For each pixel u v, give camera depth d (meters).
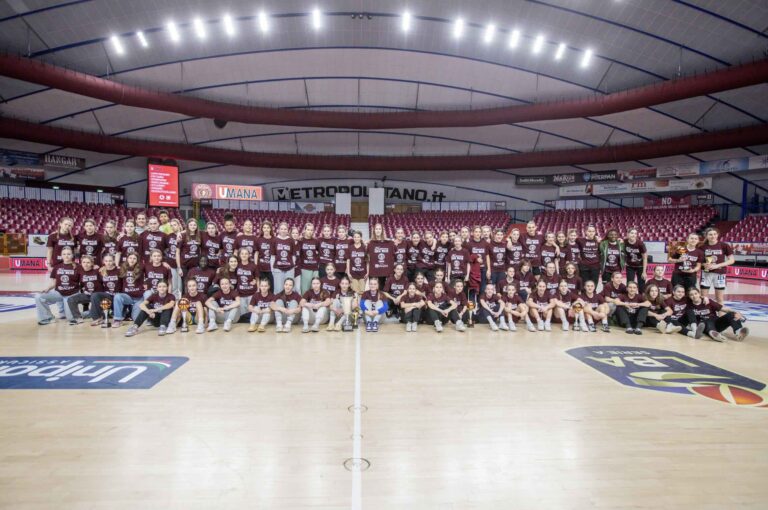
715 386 4.16
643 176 21.94
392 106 19.17
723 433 3.15
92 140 18.80
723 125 17.52
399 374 4.46
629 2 12.03
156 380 4.18
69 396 3.74
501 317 6.86
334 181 25.84
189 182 24.19
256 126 21.09
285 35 14.57
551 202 25.00
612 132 19.86
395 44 15.20
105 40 13.76
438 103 18.80
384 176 25.86
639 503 2.30
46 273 15.16
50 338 5.81
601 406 3.65
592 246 8.12
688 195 21.94
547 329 6.73
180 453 2.78
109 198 22.30
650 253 16.95
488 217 24.36
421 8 13.28
